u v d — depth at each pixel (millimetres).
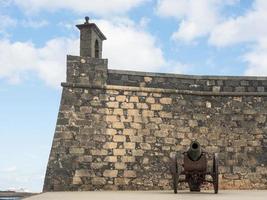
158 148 22375
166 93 23125
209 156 22797
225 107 23500
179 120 22984
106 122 22031
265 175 22812
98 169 21359
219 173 22562
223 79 23844
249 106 23609
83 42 22953
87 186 21016
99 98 22219
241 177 22656
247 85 23859
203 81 23781
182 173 17344
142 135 22328
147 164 22031
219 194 15953
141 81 23047
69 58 22250
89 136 21641
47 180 20828
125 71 22922
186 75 23672
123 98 22516
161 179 21984
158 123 22688
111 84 22609
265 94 23719
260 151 23125
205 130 23125
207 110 23391
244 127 23359
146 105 22750
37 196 14633
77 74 22188
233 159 22875
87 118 21844
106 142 21781
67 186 20828
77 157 21266
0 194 19625
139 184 21672
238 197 13625
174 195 14984
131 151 22000
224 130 23234
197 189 17812
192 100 23375
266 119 23531
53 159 21094
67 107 21781
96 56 24062
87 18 22969
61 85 21953
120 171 21609
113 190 21203
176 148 22625
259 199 12445
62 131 21469
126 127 22219
